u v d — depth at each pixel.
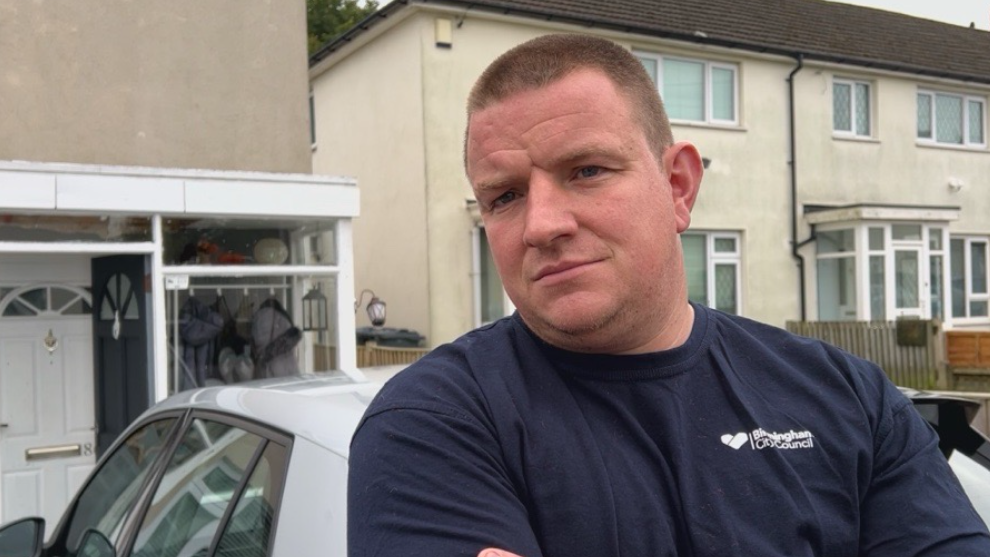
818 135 14.92
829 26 16.52
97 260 7.12
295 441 2.06
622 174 1.34
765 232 14.41
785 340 1.52
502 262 1.38
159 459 2.65
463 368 1.34
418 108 11.88
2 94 6.53
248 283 7.11
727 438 1.33
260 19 7.53
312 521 1.85
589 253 1.31
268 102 7.54
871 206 14.23
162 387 6.64
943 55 17.11
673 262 1.42
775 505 1.28
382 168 12.79
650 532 1.22
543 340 1.36
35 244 6.25
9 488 6.85
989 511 2.14
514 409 1.27
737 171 14.18
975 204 16.64
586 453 1.25
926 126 16.31
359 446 1.26
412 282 12.16
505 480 1.22
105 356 7.09
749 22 15.19
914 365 12.05
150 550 2.44
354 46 13.17
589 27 12.71
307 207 7.14
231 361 6.99
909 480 1.39
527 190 1.35
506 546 1.13
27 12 6.62
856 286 14.64
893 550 1.34
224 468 2.27
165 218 6.75
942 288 15.77
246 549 2.01
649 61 13.58
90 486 3.02
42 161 6.59
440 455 1.20
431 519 1.15
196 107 7.25
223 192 6.80
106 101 6.90
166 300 6.74
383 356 10.77
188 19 7.23
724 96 14.28
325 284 7.38
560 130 1.32
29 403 6.95
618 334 1.33
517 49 1.39
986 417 6.85
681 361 1.38
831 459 1.35
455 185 11.98
